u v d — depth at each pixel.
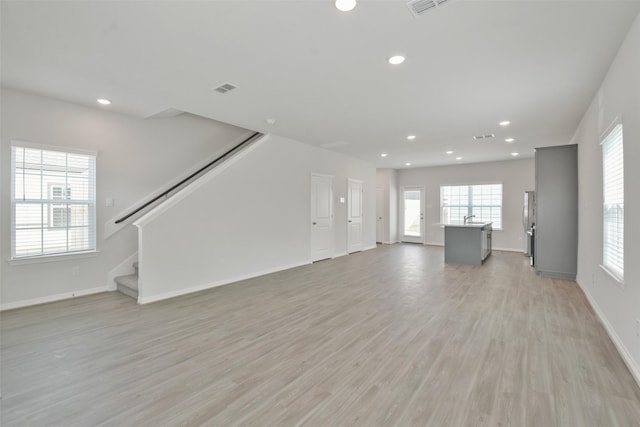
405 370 2.30
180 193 4.34
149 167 4.87
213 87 3.43
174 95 3.68
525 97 3.71
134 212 4.66
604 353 2.55
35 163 3.82
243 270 5.18
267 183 5.61
